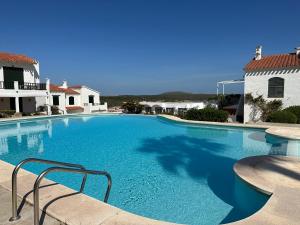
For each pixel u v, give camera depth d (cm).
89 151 1125
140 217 339
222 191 641
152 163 914
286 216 358
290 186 500
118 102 4541
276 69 1920
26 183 466
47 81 2636
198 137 1448
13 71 2525
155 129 1798
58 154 1076
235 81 2559
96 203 377
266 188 491
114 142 1338
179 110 3022
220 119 1839
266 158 738
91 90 3809
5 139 1441
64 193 413
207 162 925
